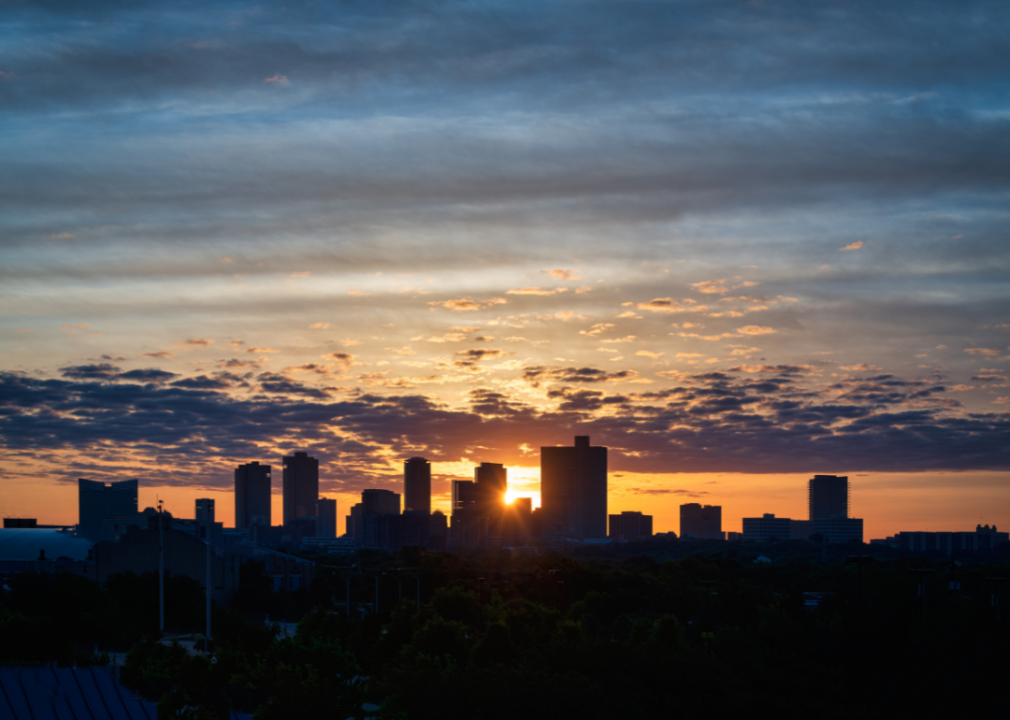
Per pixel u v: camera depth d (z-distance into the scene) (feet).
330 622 281.95
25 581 325.21
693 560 620.08
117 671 185.57
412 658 237.66
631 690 215.92
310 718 176.35
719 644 276.62
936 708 222.28
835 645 268.82
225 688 198.08
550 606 469.16
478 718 197.57
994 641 249.75
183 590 384.68
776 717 207.10
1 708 155.84
